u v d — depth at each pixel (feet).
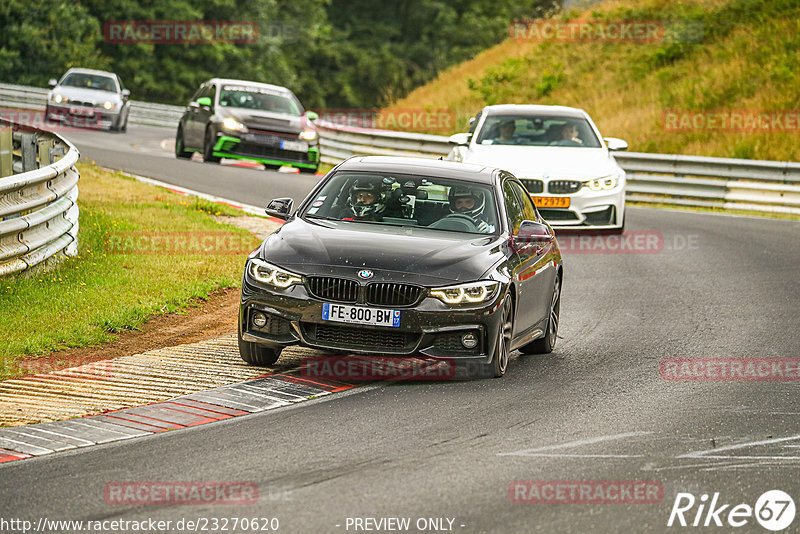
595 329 131.64
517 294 105.09
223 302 135.64
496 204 111.14
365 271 97.45
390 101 551.18
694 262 187.11
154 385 96.22
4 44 595.06
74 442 78.84
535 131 212.02
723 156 351.67
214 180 255.50
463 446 79.10
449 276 98.22
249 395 93.45
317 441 79.61
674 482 72.13
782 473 74.90
